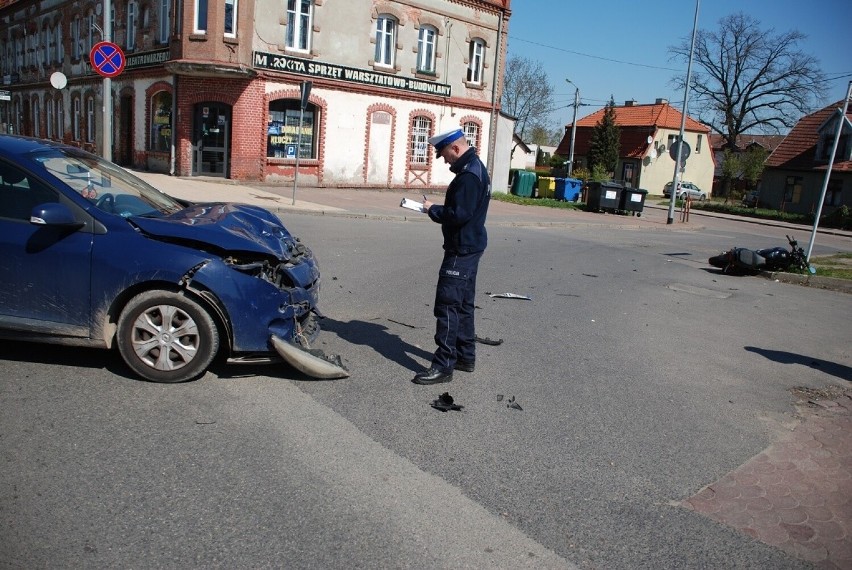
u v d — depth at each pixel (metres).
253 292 4.79
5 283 4.75
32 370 4.96
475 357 5.93
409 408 4.82
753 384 6.12
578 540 3.35
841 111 13.59
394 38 26.08
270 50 22.69
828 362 7.12
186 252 4.71
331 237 13.25
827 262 17.03
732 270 13.59
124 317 4.76
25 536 3.03
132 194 5.54
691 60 25.88
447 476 3.88
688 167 60.03
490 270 11.34
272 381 5.10
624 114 61.75
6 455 3.72
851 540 3.51
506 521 3.46
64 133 32.69
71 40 31.17
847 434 5.00
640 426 4.88
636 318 8.53
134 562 2.91
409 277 9.79
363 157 25.69
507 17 29.81
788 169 44.22
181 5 21.89
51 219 4.52
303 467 3.84
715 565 3.22
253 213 5.90
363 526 3.31
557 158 62.94
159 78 23.62
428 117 27.66
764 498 3.92
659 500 3.81
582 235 19.50
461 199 5.08
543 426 4.73
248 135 22.66
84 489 3.45
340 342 6.27
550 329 7.55
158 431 4.14
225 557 2.99
